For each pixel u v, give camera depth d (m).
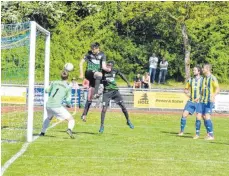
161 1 74.31
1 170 18.41
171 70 77.00
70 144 25.19
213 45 77.31
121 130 32.88
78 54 77.69
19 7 78.12
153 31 78.81
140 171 18.80
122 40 78.88
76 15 80.62
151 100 51.22
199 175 18.36
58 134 29.20
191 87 29.78
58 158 21.14
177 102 50.91
